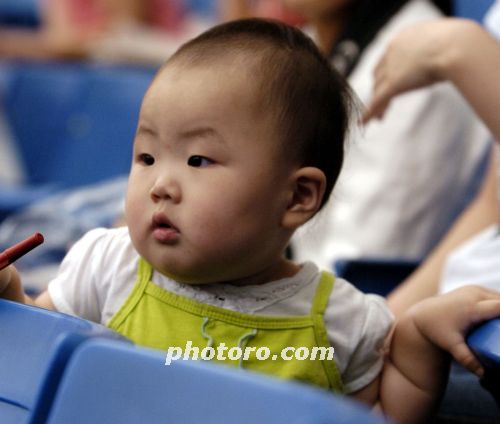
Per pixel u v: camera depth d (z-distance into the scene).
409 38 2.01
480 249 2.21
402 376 1.59
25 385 1.23
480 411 1.83
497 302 1.49
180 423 0.99
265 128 1.47
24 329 1.29
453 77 1.94
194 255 1.45
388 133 2.90
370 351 1.59
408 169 2.90
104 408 1.04
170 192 1.44
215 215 1.43
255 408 0.95
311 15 3.02
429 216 2.93
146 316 1.53
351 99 1.66
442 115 2.92
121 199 3.34
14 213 3.37
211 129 1.44
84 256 1.62
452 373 1.95
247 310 1.53
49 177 4.09
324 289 1.58
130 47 4.73
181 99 1.45
